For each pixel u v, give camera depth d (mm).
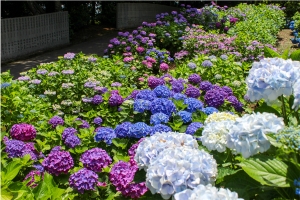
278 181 1812
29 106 4668
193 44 8555
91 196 2852
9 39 10953
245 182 2039
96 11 16953
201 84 4801
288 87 2086
